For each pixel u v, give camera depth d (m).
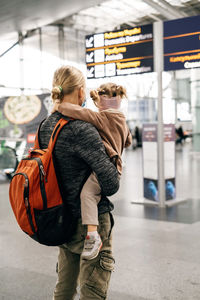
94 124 1.80
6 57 21.19
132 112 31.30
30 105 10.72
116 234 5.11
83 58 24.56
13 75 21.56
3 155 11.09
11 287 3.38
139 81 19.91
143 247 4.51
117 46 7.05
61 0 10.74
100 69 7.32
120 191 8.73
